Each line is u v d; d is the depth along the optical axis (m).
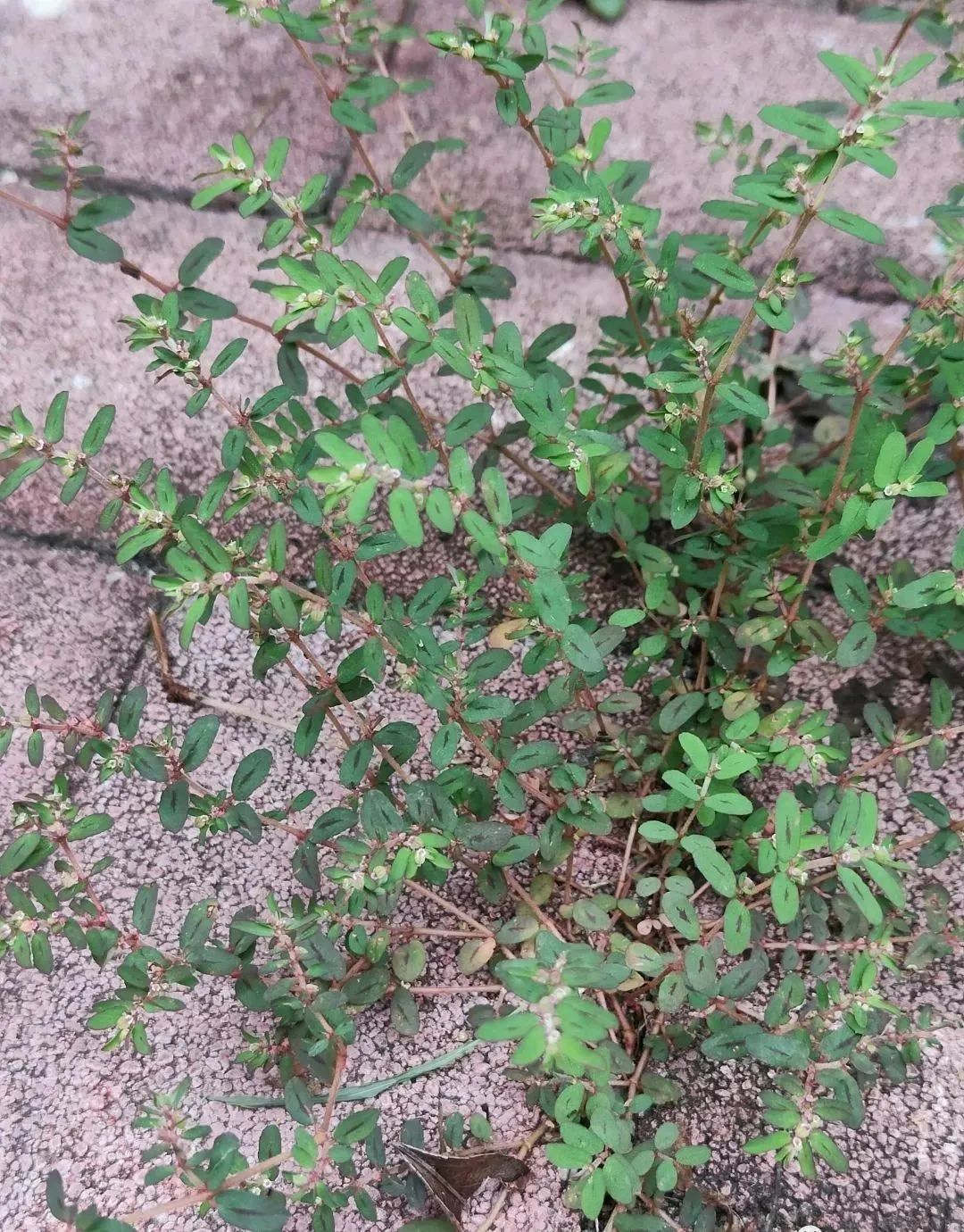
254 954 0.37
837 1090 0.30
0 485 0.31
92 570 0.46
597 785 0.38
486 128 0.55
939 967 0.37
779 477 0.38
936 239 0.51
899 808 0.40
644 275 0.35
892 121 0.26
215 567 0.29
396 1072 0.36
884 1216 0.34
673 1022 0.35
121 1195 0.34
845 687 0.42
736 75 0.57
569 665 0.37
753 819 0.35
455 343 0.29
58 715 0.32
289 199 0.33
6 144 0.56
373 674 0.32
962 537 0.30
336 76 0.57
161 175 0.54
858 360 0.35
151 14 0.61
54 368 0.49
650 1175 0.32
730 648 0.38
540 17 0.36
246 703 0.43
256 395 0.48
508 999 0.36
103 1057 0.37
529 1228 0.33
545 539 0.28
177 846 0.40
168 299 0.32
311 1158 0.27
